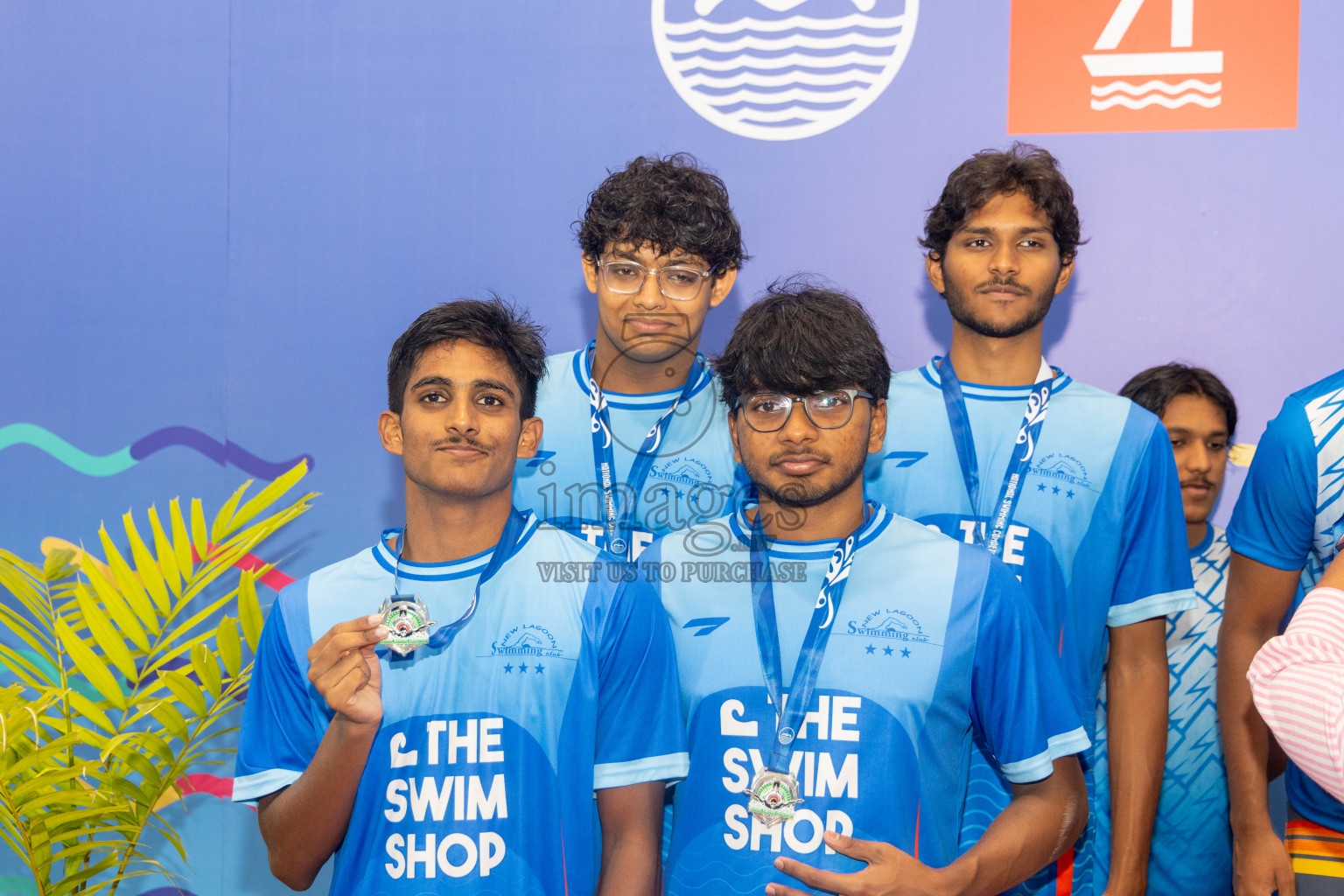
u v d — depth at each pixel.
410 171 2.20
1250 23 1.97
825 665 1.42
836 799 1.37
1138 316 2.01
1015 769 1.44
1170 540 1.70
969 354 1.79
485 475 1.46
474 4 2.18
